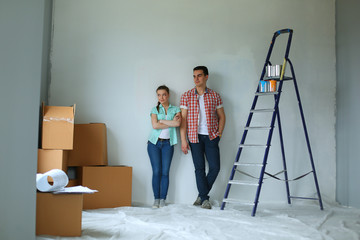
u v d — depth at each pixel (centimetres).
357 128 463
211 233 298
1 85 213
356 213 420
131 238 272
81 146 421
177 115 452
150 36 470
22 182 216
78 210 271
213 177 452
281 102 495
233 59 486
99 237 270
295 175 491
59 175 272
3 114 213
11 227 212
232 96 483
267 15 496
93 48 458
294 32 502
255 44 491
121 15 466
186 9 480
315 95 503
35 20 223
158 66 470
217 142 456
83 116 451
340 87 500
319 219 371
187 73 475
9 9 216
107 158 452
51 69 448
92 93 455
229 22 488
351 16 478
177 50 475
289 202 472
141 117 462
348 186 477
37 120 222
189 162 469
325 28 509
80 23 457
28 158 219
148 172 460
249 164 405
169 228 306
